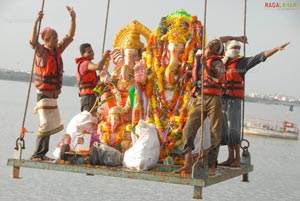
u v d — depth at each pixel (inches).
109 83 440.1
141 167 365.7
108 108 438.6
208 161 362.0
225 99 433.7
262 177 1348.4
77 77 455.8
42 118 387.5
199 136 388.8
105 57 432.5
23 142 371.6
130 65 440.5
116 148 412.2
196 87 366.9
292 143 2480.3
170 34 415.2
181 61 414.3
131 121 423.8
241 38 443.8
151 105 411.8
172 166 366.6
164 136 399.2
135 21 453.4
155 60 419.5
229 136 429.4
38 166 362.9
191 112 365.1
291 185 1235.2
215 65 360.8
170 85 414.0
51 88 389.7
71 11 408.5
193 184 327.6
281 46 422.6
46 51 387.5
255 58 430.0
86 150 387.5
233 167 423.5
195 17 419.2
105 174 349.7
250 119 3102.9
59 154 378.9
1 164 1222.9
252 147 2206.0
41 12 377.4
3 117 2618.1
